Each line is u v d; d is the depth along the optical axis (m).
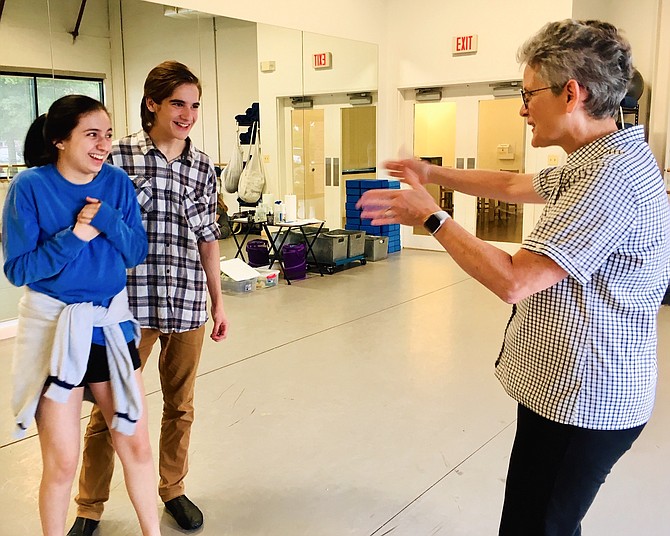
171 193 2.29
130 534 2.44
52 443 1.92
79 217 1.87
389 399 3.70
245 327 5.20
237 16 6.85
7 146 5.14
